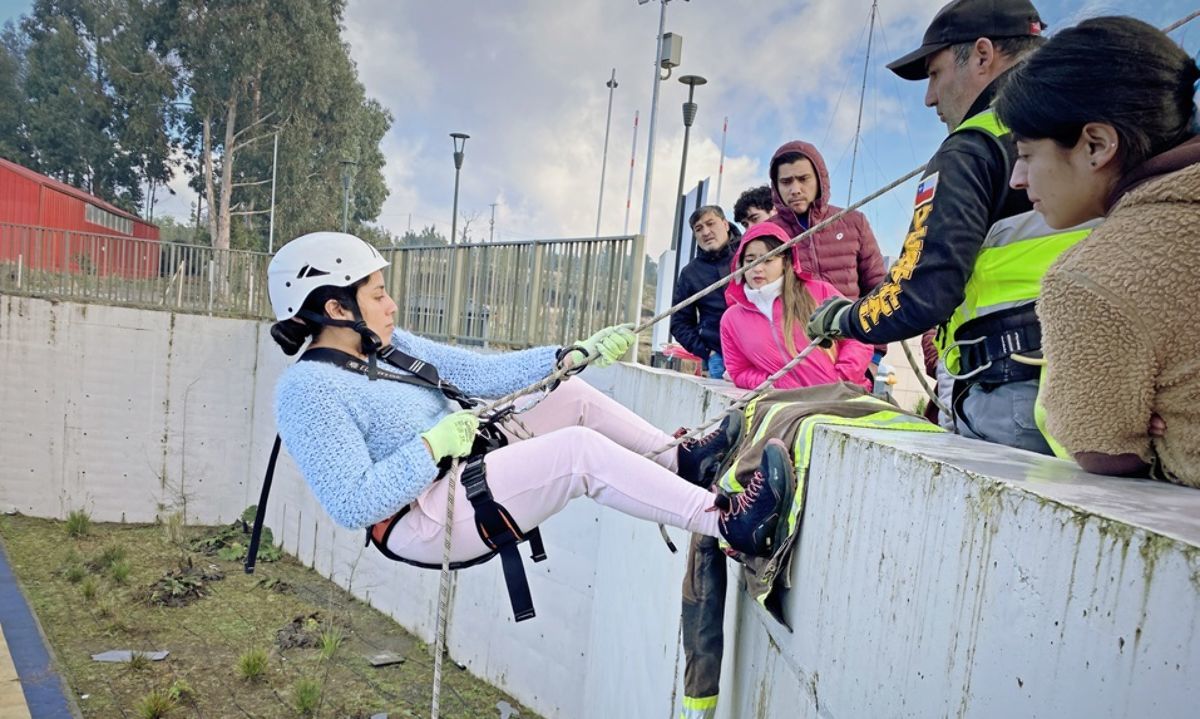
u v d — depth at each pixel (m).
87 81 37.41
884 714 1.39
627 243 7.11
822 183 3.54
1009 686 1.03
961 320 1.85
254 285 14.27
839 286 3.58
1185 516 0.90
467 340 9.65
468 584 8.96
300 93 34.31
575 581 7.27
